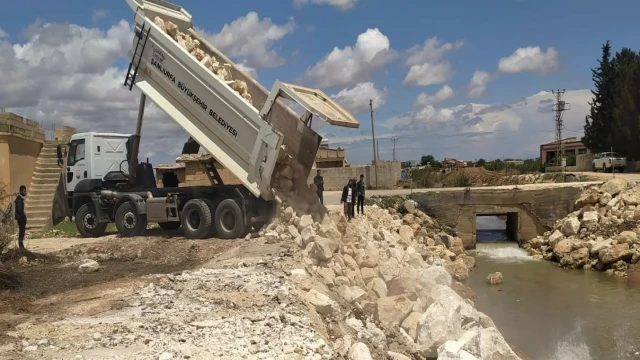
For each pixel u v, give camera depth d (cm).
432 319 884
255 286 934
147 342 648
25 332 698
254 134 1372
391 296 1084
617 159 4216
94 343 645
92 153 1708
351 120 1304
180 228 1748
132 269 1191
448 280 1189
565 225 2419
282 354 623
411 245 1911
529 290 1764
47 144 2427
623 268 1994
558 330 1337
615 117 4956
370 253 1272
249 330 702
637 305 1548
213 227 1505
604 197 2489
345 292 1020
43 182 2262
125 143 1783
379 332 868
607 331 1319
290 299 853
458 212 2652
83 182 1714
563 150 6531
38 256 1345
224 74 1474
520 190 2623
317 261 1165
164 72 1501
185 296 877
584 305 1566
